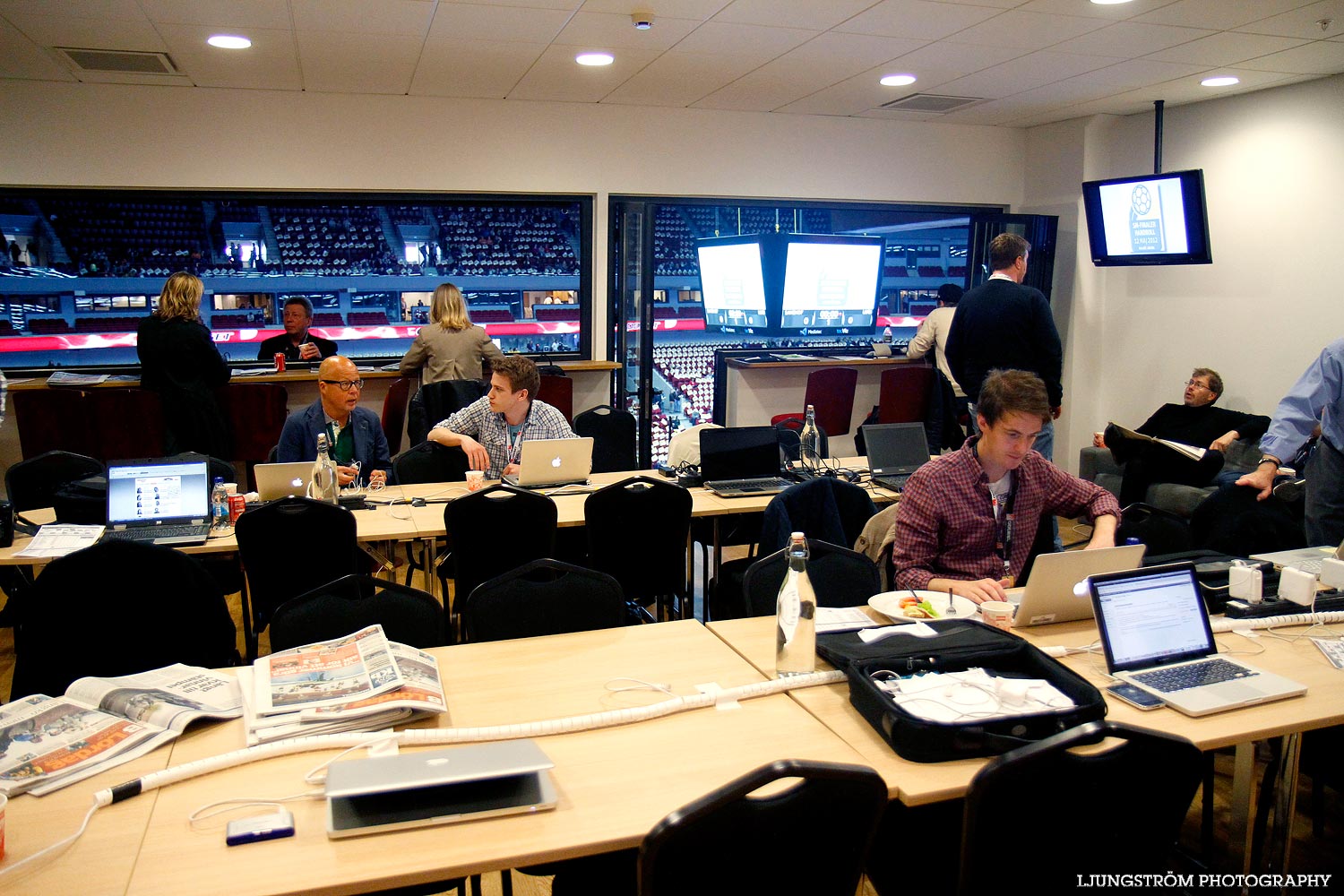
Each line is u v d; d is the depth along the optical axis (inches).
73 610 97.0
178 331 211.6
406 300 267.4
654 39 180.7
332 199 240.2
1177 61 198.8
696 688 80.5
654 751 70.2
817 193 273.3
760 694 79.7
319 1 154.6
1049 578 91.1
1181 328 257.6
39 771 64.7
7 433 225.8
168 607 100.1
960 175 286.5
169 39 177.5
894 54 192.4
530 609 98.3
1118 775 62.6
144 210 241.4
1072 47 185.9
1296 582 99.9
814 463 181.5
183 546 129.3
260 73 207.6
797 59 197.3
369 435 168.2
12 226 231.6
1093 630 94.7
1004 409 99.0
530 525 134.6
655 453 328.8
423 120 239.1
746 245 288.4
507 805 61.6
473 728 72.7
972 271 291.1
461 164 243.8
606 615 100.9
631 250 263.6
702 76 214.5
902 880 74.7
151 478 138.5
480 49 188.1
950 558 106.9
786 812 57.4
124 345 245.0
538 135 247.9
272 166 230.7
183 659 101.2
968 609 94.7
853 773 58.0
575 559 159.6
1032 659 79.4
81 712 73.1
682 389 331.0
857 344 327.0
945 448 276.1
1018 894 64.4
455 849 57.7
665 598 162.4
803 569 82.4
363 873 55.2
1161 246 235.0
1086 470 237.8
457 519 131.5
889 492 163.6
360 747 69.7
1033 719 69.2
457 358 235.3
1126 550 93.9
